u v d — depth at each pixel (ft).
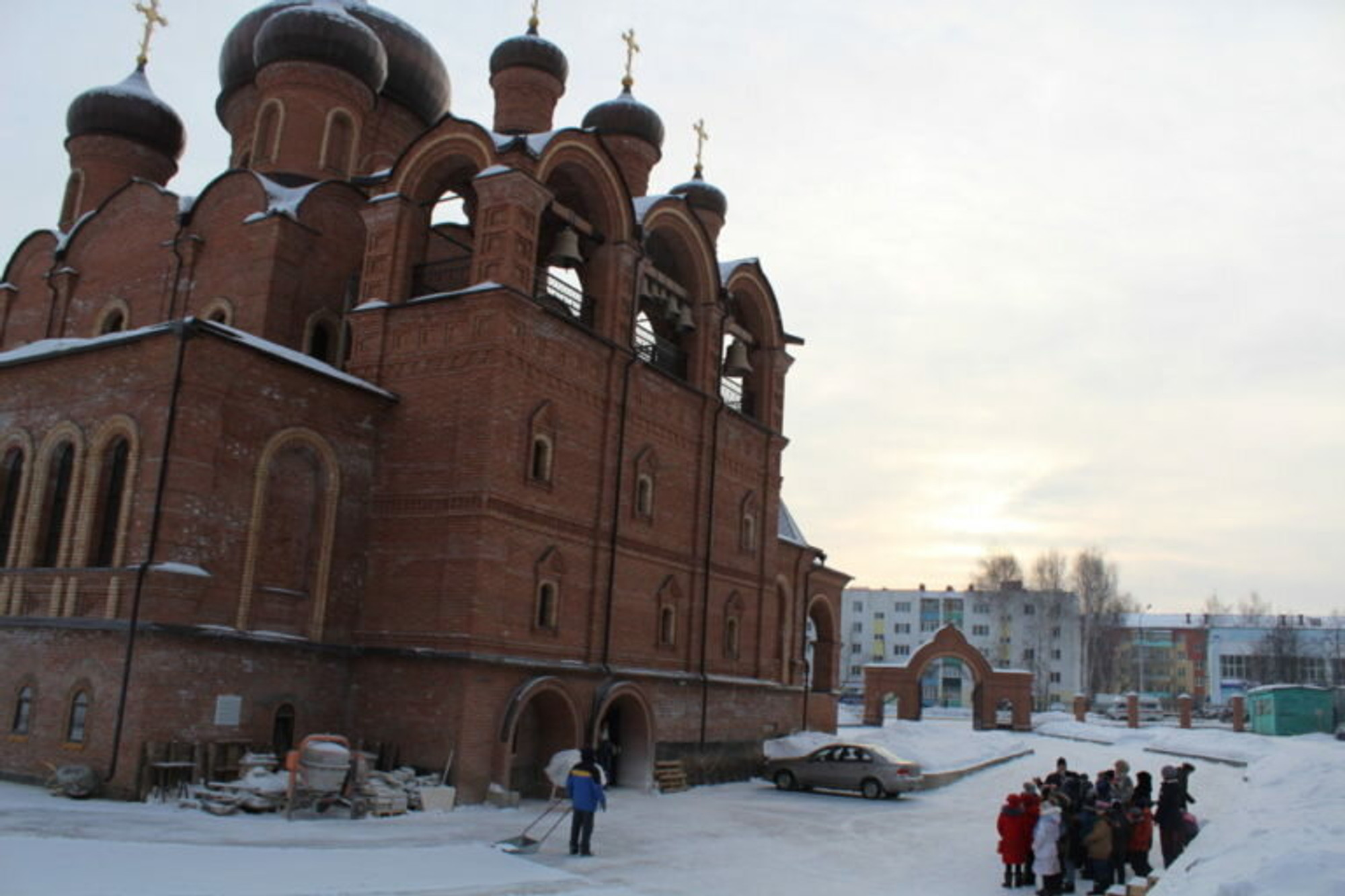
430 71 114.83
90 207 111.96
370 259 85.71
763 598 110.73
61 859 43.32
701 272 103.35
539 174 83.51
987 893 54.85
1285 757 118.73
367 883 44.39
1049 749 173.27
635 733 89.92
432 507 77.41
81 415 71.97
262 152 102.37
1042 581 353.72
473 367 78.18
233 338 69.72
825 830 74.08
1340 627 431.84
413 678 74.74
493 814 69.41
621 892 48.42
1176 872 52.60
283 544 74.54
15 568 71.87
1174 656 446.60
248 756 67.00
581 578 84.58
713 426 102.68
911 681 217.15
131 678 63.72
